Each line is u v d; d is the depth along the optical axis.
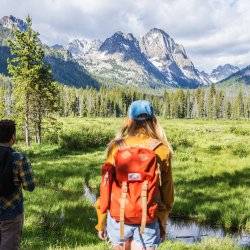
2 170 6.18
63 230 12.34
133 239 4.60
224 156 38.06
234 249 11.52
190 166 30.31
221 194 21.17
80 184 24.22
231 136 66.56
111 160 4.65
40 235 11.51
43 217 13.05
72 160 34.28
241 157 37.72
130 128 4.78
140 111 4.79
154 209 4.48
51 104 53.16
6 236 6.30
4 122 6.32
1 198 6.23
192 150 42.84
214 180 24.91
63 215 14.40
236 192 21.58
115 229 4.61
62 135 48.06
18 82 49.97
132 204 4.43
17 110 50.62
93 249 10.30
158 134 4.78
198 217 17.98
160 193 4.71
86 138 46.09
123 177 4.49
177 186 23.00
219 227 16.97
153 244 4.59
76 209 16.91
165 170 4.64
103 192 4.59
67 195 20.88
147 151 4.52
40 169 28.72
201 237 15.47
